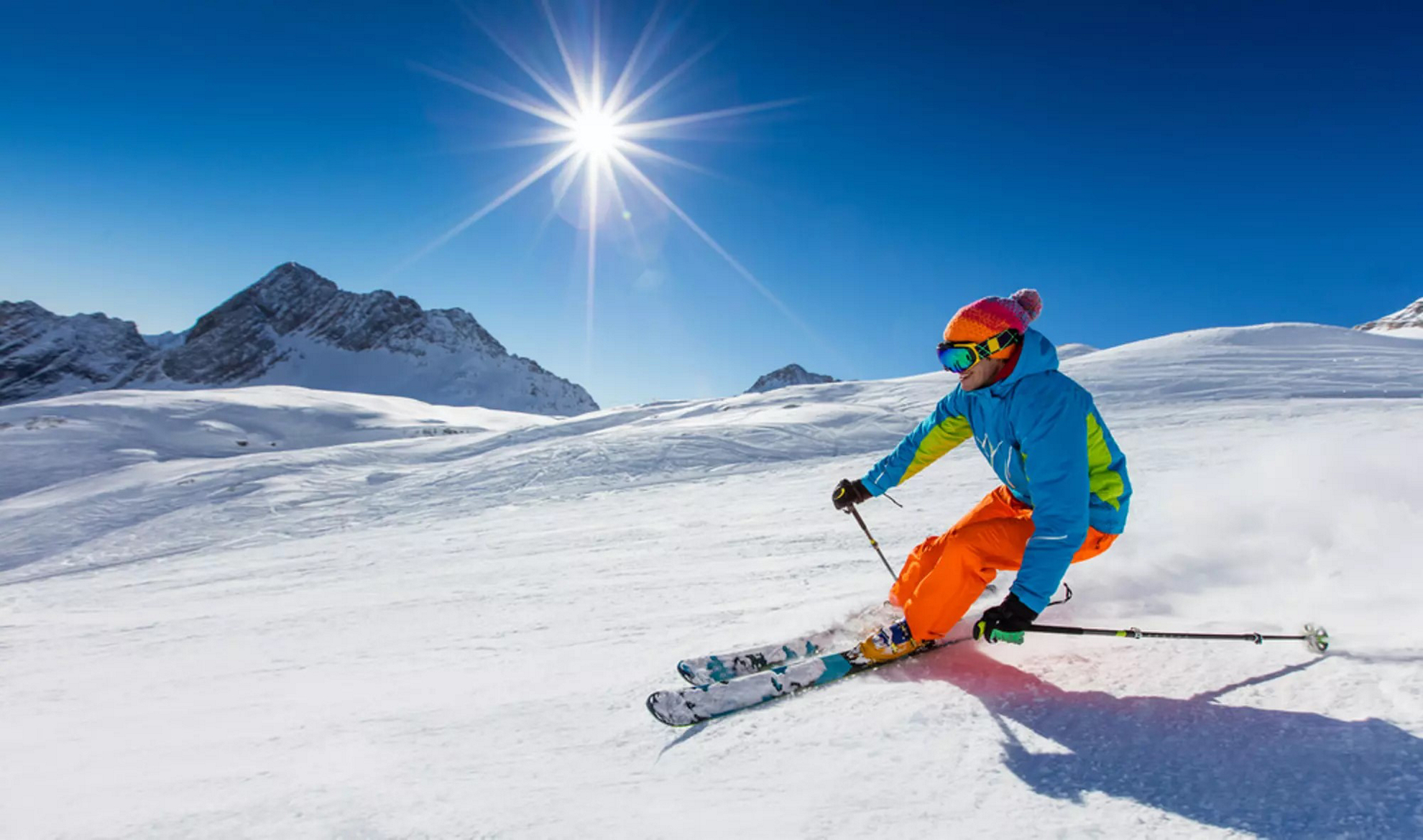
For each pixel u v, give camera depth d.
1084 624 2.54
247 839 1.45
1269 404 18.45
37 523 19.95
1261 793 1.29
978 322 2.30
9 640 5.71
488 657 3.15
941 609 2.20
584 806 1.49
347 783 1.71
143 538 17.47
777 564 5.24
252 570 9.72
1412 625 2.04
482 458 22.42
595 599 4.51
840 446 19.23
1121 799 1.33
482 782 1.66
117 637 5.34
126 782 1.94
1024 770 1.48
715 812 1.42
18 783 2.06
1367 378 22.22
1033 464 2.21
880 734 1.72
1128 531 4.03
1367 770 1.31
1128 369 27.55
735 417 27.14
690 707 1.92
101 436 39.47
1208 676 1.86
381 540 11.65
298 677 3.26
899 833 1.29
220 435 43.53
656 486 15.30
